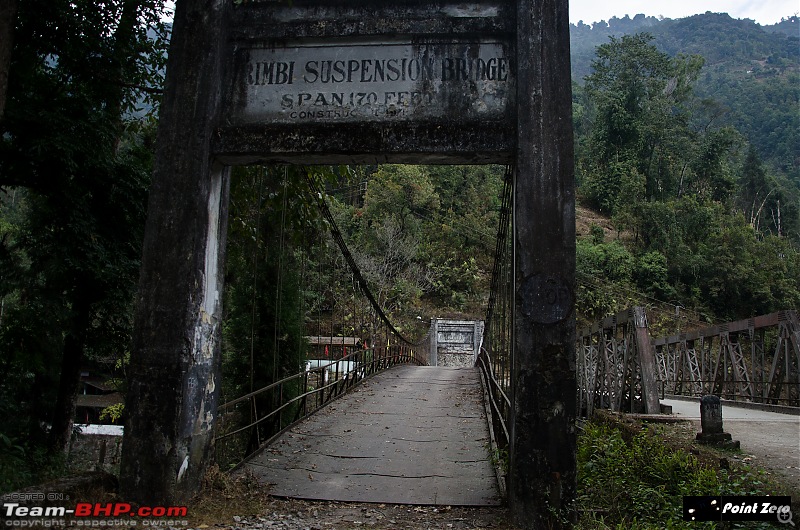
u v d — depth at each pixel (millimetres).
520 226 4797
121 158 10141
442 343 40531
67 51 8203
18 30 7750
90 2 8039
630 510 5477
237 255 10562
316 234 10633
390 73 5227
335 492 5719
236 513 4867
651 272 41844
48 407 10023
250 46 5383
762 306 39969
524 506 4520
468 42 5223
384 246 37781
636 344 11164
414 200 42438
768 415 10742
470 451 7547
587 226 50438
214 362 5324
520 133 4891
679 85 58156
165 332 4840
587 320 39344
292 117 5219
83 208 9047
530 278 4738
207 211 5129
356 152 5055
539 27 5035
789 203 55844
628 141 56250
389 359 21844
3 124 8031
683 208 45844
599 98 57250
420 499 5520
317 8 5320
